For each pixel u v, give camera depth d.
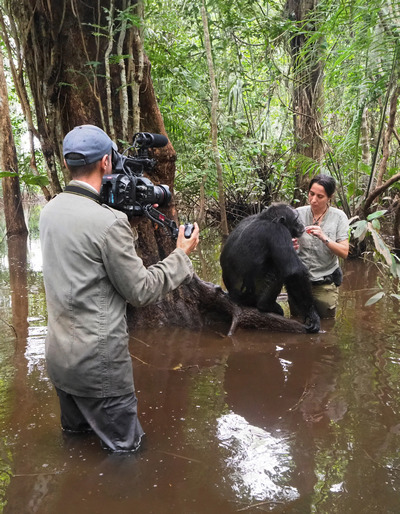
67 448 2.50
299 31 7.25
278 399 3.04
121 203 2.48
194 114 8.43
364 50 6.46
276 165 9.89
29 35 4.34
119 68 4.44
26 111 4.65
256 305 4.59
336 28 6.66
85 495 2.12
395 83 6.62
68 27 4.28
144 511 2.01
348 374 3.40
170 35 7.00
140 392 3.16
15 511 2.02
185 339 4.25
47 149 4.64
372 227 3.46
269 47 7.83
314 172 8.81
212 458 2.39
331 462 2.34
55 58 4.30
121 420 2.46
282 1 8.68
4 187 11.51
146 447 2.50
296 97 8.79
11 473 2.29
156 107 4.74
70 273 2.36
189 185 9.78
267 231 4.43
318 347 3.98
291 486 2.17
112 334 2.39
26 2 4.21
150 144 2.90
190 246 2.71
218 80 7.94
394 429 2.65
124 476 2.26
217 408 2.93
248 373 3.46
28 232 12.36
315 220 4.81
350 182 8.44
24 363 3.64
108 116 4.42
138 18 4.20
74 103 4.43
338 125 10.26
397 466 2.30
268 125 9.55
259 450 2.46
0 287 6.27
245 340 4.21
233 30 7.00
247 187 10.89
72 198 2.44
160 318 4.64
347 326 4.51
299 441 2.54
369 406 2.92
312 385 3.24
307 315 4.41
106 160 2.51
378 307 5.10
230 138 9.05
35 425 2.73
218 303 4.62
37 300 5.58
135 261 2.40
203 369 3.55
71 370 2.39
